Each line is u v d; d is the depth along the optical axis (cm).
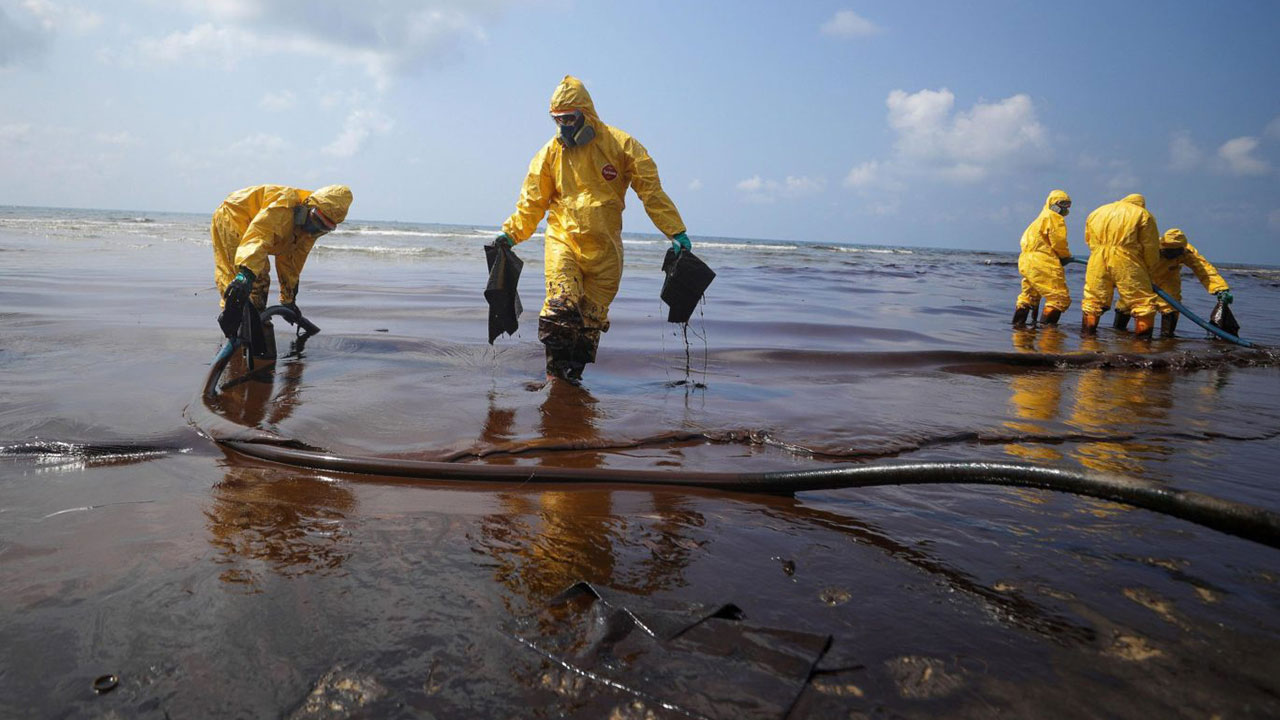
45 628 175
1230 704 158
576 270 513
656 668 163
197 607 187
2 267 1293
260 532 238
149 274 1304
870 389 555
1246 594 214
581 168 507
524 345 659
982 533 261
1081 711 155
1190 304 1750
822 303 1330
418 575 209
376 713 148
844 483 267
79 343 575
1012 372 668
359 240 3556
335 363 556
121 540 229
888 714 151
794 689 157
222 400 419
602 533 248
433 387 485
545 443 354
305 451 327
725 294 1440
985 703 156
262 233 529
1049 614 199
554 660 166
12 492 274
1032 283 1121
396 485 297
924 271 2964
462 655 168
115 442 331
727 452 370
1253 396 590
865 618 193
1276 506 302
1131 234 1001
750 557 233
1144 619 197
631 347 707
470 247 3203
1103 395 565
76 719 145
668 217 512
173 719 145
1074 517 280
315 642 172
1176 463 367
